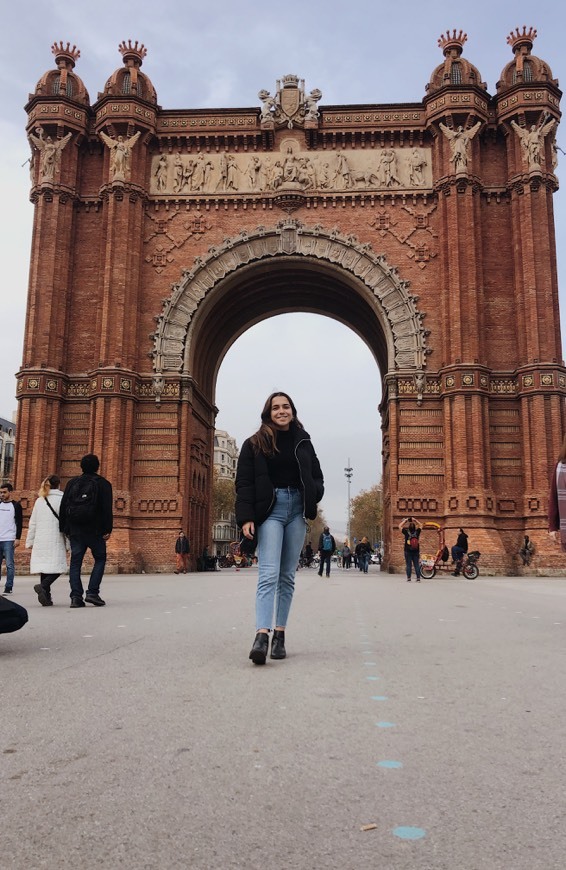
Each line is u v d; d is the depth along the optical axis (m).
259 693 6.99
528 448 42.41
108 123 46.47
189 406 45.66
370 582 32.88
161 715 6.12
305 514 8.91
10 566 21.55
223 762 4.87
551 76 45.78
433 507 43.00
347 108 47.34
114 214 45.69
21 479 43.44
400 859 3.44
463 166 44.69
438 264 45.66
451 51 46.53
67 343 46.09
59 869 3.33
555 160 45.53
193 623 13.18
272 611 8.66
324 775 4.62
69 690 7.09
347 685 7.40
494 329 44.69
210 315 48.78
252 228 46.94
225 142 47.78
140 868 3.34
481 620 14.27
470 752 5.13
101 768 4.73
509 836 3.70
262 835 3.71
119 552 41.88
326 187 47.00
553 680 7.76
